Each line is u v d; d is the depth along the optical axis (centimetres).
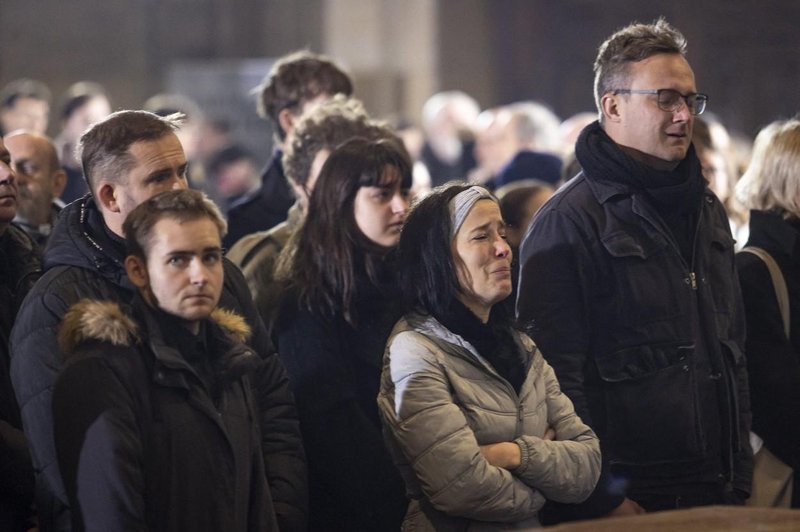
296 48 3225
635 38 940
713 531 647
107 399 734
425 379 823
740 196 1113
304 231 972
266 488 800
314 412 927
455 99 2588
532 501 826
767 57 3209
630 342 916
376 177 958
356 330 952
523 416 842
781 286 1047
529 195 1223
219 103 2714
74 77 3250
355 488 916
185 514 746
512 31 3191
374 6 3052
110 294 818
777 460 1038
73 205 859
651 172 926
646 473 916
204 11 3331
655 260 921
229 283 894
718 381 930
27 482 834
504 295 844
